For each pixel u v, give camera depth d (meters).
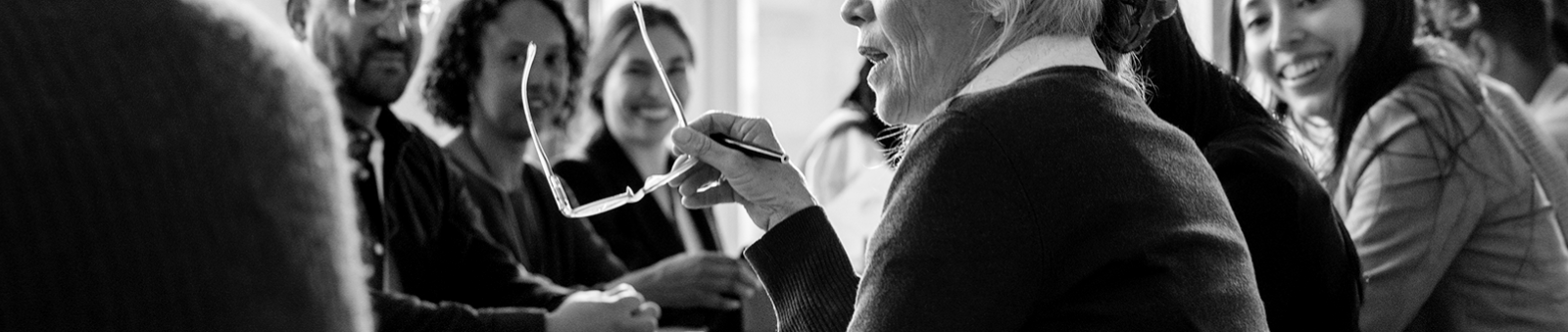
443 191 1.98
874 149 3.16
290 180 0.46
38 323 0.40
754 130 1.24
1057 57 1.04
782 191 1.22
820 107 4.29
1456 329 1.84
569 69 2.50
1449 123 1.79
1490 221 1.82
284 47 0.48
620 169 2.77
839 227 2.58
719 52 4.13
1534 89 3.25
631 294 1.89
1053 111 0.98
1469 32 3.12
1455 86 1.83
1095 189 0.95
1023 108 0.98
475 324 1.76
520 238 2.33
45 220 0.40
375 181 1.81
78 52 0.41
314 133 0.48
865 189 2.61
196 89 0.44
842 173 3.17
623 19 2.95
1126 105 1.02
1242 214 1.37
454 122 2.37
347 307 0.49
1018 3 1.03
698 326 2.46
